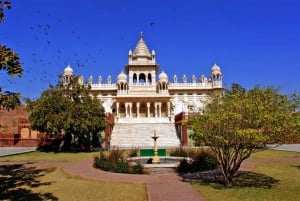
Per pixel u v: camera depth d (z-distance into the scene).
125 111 68.12
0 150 35.00
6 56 7.11
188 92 77.44
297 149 31.92
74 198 10.55
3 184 13.29
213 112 11.97
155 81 73.00
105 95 77.12
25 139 40.94
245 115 11.17
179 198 10.34
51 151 32.94
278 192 11.01
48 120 30.64
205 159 17.83
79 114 31.31
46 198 10.56
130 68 73.25
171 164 18.38
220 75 77.75
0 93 7.30
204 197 10.41
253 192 11.01
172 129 45.53
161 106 68.31
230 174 12.52
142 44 76.94
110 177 15.01
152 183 13.32
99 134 38.94
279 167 17.81
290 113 11.90
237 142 11.61
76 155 27.39
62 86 32.72
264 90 12.31
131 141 41.31
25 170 17.77
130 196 10.82
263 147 12.09
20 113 50.47
